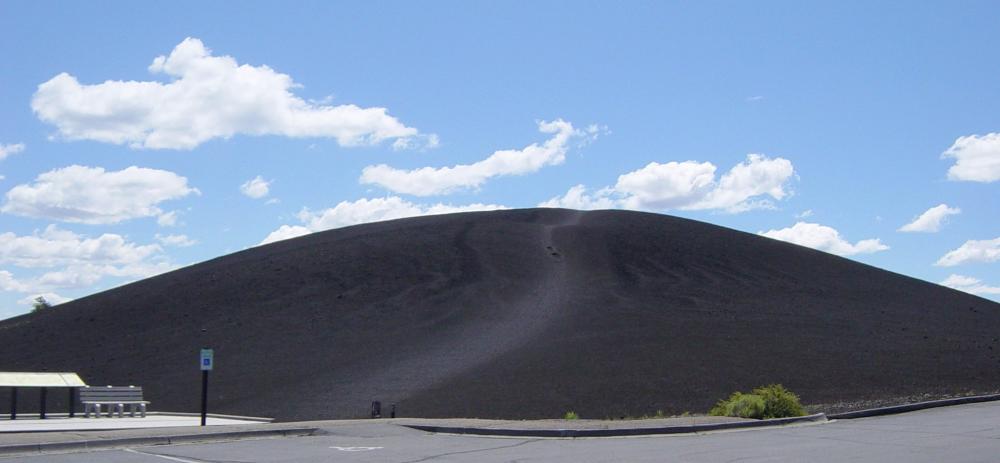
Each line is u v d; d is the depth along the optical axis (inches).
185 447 672.4
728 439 700.7
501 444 683.4
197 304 2498.8
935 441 665.0
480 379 1708.9
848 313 2429.9
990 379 1692.9
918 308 2573.8
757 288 2667.3
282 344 2118.6
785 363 1817.2
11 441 665.0
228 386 1774.1
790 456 588.4
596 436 733.9
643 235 3193.9
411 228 3287.4
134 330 2308.1
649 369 1756.9
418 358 1920.5
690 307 2400.3
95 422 978.7
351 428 799.7
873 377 1697.8
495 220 3430.1
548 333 2085.4
